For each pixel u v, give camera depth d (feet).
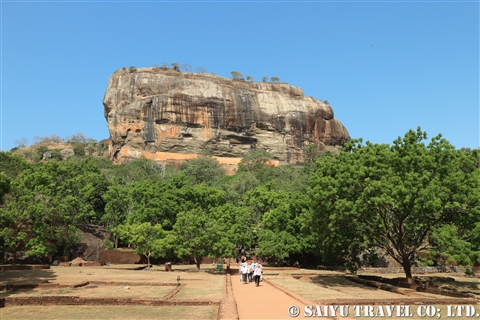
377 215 87.61
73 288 69.56
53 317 45.73
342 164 88.17
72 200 133.28
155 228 130.21
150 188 166.40
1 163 157.99
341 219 86.17
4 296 58.13
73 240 141.18
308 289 72.43
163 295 61.67
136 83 412.57
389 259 145.79
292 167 358.02
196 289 71.67
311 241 135.03
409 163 83.05
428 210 77.25
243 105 419.13
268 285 82.38
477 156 85.66
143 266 140.87
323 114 459.73
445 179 78.84
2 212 107.76
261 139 423.64
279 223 147.43
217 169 320.70
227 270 118.62
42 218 126.31
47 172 145.18
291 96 476.13
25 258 135.13
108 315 46.96
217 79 455.22
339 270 139.54
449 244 75.56
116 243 167.53
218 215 125.80
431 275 120.88
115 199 169.68
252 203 175.94
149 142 394.73
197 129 403.95
